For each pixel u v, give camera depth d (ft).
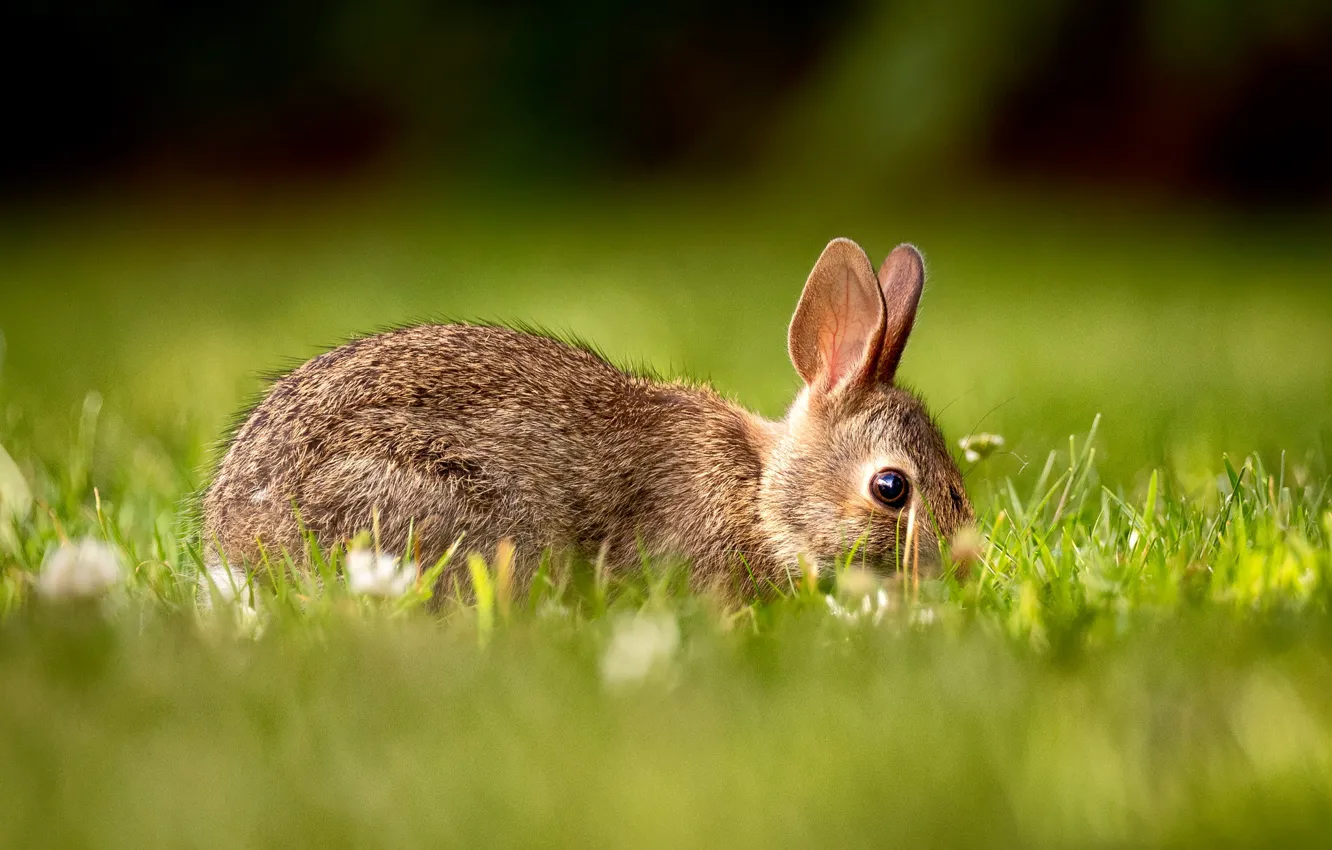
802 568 31.53
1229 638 22.80
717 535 32.50
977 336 70.38
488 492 30.22
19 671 21.97
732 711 20.72
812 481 32.19
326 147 166.81
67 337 71.77
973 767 18.63
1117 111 140.36
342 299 85.87
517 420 30.99
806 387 33.63
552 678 22.04
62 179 164.66
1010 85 136.46
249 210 154.81
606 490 31.86
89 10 163.02
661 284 91.09
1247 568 26.61
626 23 163.22
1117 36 136.36
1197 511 32.48
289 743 19.70
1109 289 90.17
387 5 164.04
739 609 31.04
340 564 28.73
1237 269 100.32
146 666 22.21
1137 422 46.55
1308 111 135.85
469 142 163.84
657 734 19.97
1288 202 138.82
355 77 166.30
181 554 31.58
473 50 163.94
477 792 18.17
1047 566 28.32
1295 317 75.46
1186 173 139.95
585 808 17.74
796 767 18.79
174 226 145.28
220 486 30.58
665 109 164.14
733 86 164.35
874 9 145.18
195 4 165.17
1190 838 16.79
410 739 19.81
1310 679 21.29
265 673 21.95
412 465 29.48
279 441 29.76
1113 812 17.39
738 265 103.55
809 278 33.40
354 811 17.70
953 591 27.63
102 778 18.53
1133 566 27.63
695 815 17.46
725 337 67.10
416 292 88.48
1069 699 20.81
